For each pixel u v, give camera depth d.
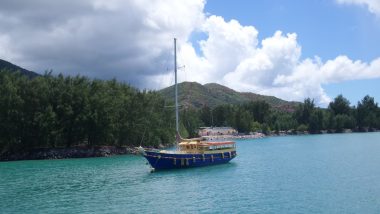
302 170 69.19
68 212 40.44
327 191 48.12
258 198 44.94
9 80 113.69
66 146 118.44
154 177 63.50
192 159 72.94
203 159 75.00
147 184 56.84
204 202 43.56
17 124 109.88
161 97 149.25
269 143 178.12
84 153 113.94
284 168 73.06
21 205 44.03
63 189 54.12
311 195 45.94
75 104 116.62
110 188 54.22
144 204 43.25
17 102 109.44
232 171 69.56
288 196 45.66
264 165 79.00
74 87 118.06
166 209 40.69
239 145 168.62
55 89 116.06
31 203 45.00
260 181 57.53
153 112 137.75
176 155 70.69
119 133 123.44
